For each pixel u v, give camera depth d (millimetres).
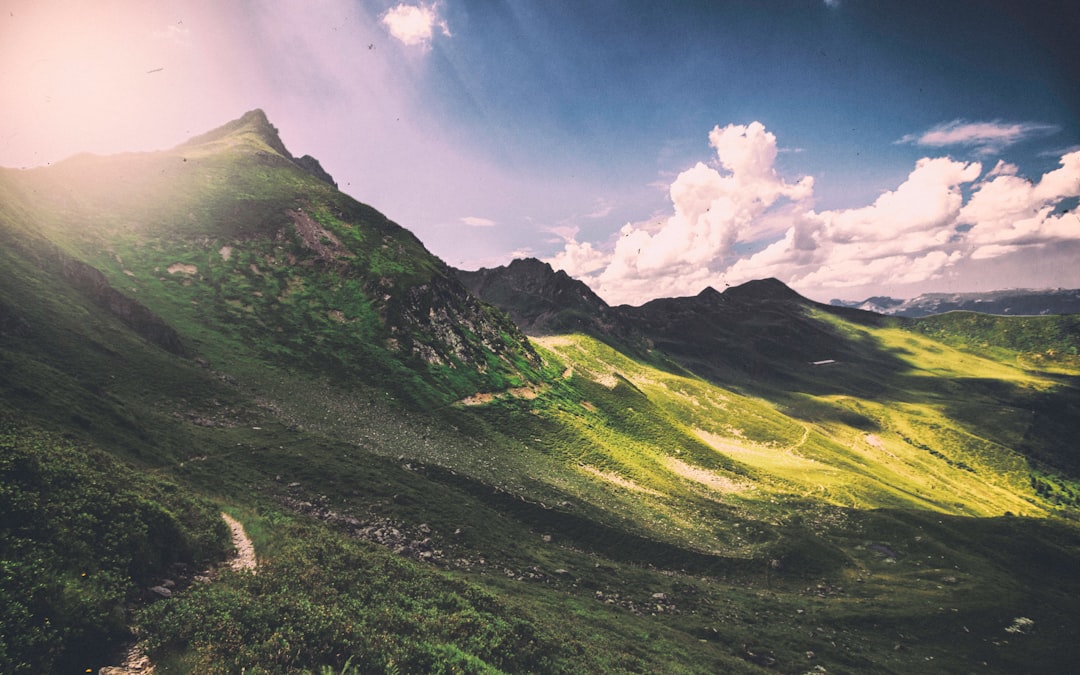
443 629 24391
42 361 59094
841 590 84562
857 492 166500
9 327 60312
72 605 15859
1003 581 91188
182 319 101250
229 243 132125
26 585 15742
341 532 49375
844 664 58031
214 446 59062
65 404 45188
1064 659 66625
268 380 93438
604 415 159375
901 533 111625
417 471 75812
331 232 156750
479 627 26328
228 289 118062
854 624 70562
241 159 174000
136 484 28875
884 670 58344
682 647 48062
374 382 111438
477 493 76250
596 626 45938
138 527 22359
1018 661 66312
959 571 94750
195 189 146000
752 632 60250
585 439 129250
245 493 49219
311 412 86750
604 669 29859
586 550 74000
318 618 19000
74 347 65188
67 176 124812
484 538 61062
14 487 20359
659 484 119750
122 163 142500
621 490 107188
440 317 147125
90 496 22609
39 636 14141
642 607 58656
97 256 105000
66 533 19375
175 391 69562
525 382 148500
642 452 144500
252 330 108812
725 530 100812
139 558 20875
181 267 117000
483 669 20547
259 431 69062
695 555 82625
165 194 137750
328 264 144000
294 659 16328
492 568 54875
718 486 138750
